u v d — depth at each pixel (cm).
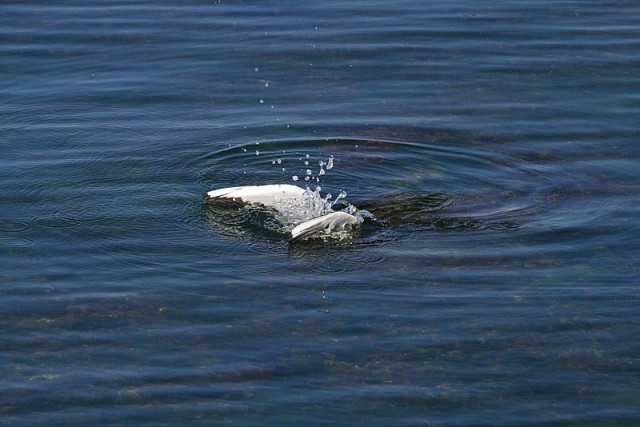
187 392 2477
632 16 4988
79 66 4444
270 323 2741
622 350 2639
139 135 3838
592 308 2811
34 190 3412
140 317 2762
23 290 2875
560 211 3319
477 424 2388
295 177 3506
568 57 4534
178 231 3188
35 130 3862
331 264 3022
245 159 3666
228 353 2620
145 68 4438
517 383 2523
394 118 4012
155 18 4956
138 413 2405
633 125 3938
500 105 4125
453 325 2741
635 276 2958
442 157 3703
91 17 4956
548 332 2711
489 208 3344
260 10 5072
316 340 2672
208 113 4041
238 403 2442
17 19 4906
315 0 5200
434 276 2966
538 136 3866
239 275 2964
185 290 2884
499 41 4703
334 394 2477
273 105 4122
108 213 3281
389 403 2448
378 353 2628
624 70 4400
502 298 2859
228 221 3244
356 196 3403
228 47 4634
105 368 2559
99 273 2966
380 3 5166
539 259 3047
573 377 2544
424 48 4638
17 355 2600
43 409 2412
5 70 4381
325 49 4619
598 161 3666
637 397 2477
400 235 3170
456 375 2548
